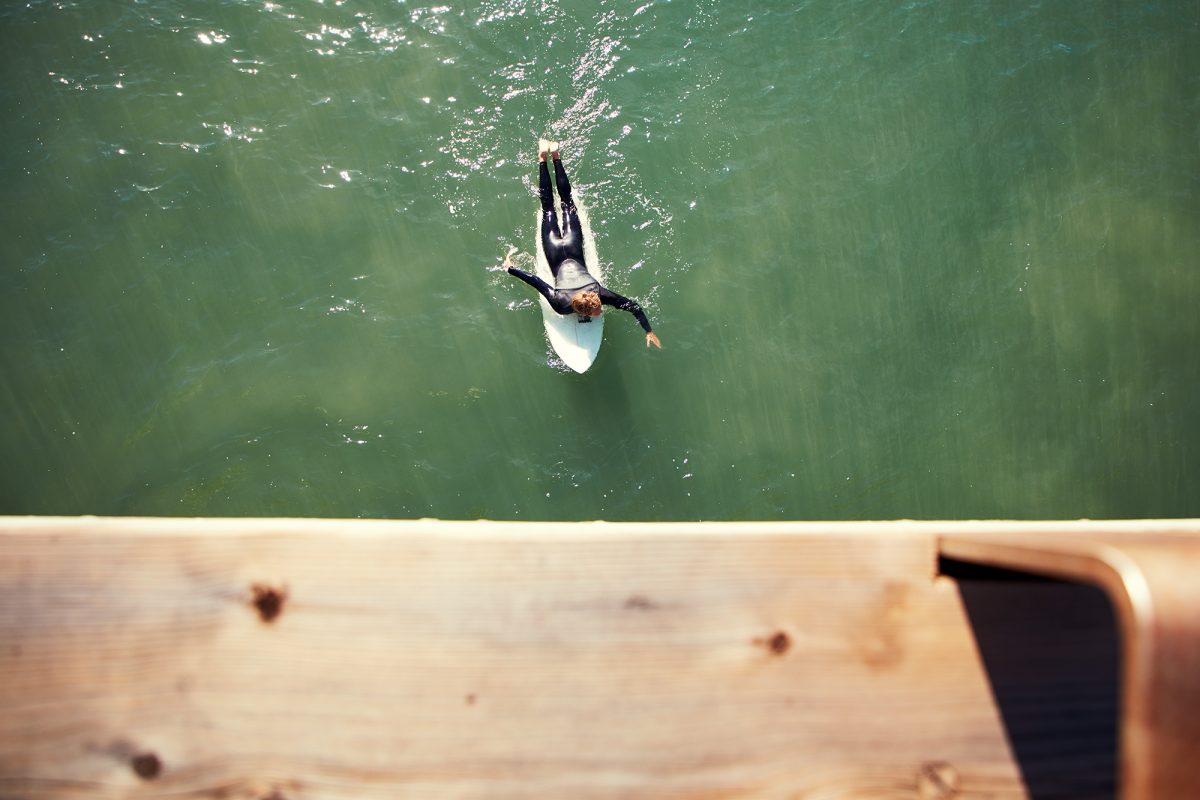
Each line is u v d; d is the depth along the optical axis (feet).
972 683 4.46
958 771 4.31
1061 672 4.48
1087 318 31.76
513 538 4.67
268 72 33.37
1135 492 30.48
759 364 30.78
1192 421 30.94
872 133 33.58
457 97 33.32
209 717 4.31
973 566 4.66
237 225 31.24
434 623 4.50
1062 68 34.68
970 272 32.12
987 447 30.55
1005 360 31.30
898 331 31.48
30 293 30.19
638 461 29.66
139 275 30.55
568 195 29.45
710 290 31.24
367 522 4.70
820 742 4.37
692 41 34.42
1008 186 33.09
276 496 28.76
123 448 29.07
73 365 29.66
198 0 34.27
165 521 4.62
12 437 28.96
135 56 33.32
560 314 27.94
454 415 29.66
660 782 4.28
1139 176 33.32
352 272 30.89
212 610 4.47
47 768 4.21
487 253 31.07
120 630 4.41
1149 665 2.93
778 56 34.58
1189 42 35.17
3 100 32.55
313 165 32.12
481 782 4.25
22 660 4.33
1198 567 3.05
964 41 34.99
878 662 4.51
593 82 33.78
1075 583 4.66
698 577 4.65
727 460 29.91
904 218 32.60
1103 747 4.34
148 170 31.76
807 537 4.75
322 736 4.30
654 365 30.35
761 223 32.14
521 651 4.46
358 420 29.50
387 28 34.22
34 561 4.49
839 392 30.81
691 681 4.45
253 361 29.89
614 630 4.52
